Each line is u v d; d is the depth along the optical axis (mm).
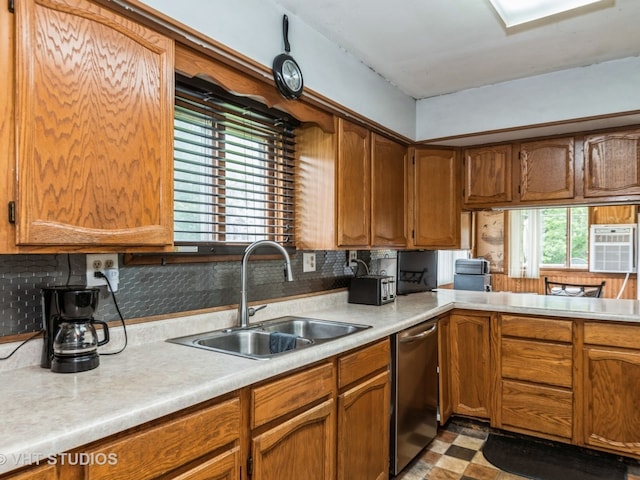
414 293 3359
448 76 2691
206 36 1498
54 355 1246
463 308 2807
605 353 2375
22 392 1081
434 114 3055
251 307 2059
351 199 2375
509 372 2652
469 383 2795
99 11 1173
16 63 1003
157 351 1500
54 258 1366
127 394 1070
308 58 2029
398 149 2939
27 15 1021
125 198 1228
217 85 1800
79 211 1117
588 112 2547
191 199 1858
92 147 1148
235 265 2018
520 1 1828
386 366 2059
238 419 1254
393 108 2809
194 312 1805
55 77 1072
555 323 2516
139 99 1273
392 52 2344
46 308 1271
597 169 2787
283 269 2312
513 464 2352
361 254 2980
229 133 1960
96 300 1287
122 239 1217
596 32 2131
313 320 2182
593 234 5727
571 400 2469
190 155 1860
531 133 2883
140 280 1614
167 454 1054
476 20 2010
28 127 1021
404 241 2988
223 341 1781
